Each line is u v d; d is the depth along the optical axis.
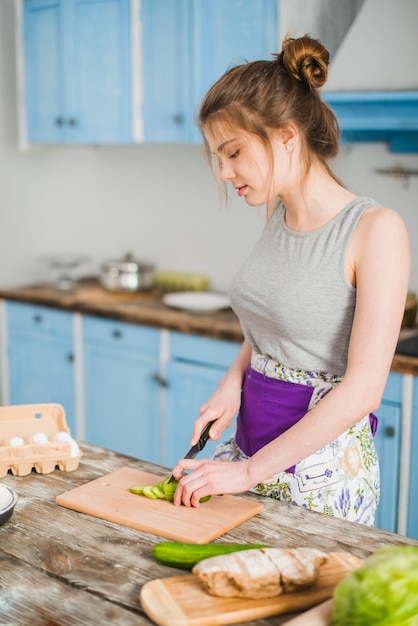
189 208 3.54
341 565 1.08
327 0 2.79
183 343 2.91
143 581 1.07
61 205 4.09
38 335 3.46
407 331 2.61
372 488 1.55
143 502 1.32
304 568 1.02
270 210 1.63
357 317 1.35
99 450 1.60
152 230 3.71
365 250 1.37
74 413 3.39
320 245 1.45
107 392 3.24
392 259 1.34
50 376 3.46
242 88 1.35
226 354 2.78
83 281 3.86
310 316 1.46
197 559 1.08
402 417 2.33
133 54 3.10
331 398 1.32
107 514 1.27
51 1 3.33
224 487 1.30
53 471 1.48
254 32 2.73
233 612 0.97
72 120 3.38
